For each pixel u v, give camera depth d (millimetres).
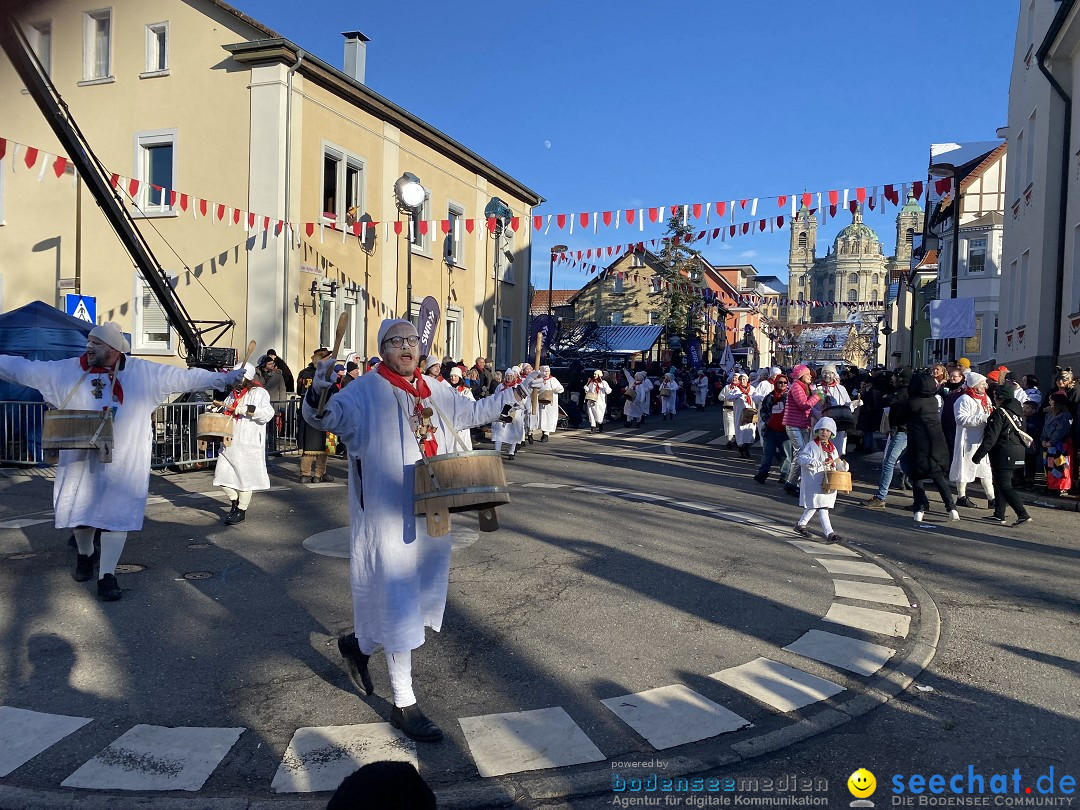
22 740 3936
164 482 11664
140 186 19656
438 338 25500
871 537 9039
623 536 8602
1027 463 12523
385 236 22500
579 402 25297
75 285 19422
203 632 5449
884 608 6312
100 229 19922
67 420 5719
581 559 7559
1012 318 20766
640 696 4555
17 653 5016
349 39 22688
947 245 32906
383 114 22219
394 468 4066
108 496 5988
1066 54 16906
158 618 5691
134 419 6059
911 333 43812
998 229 30781
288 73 18578
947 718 4438
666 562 7535
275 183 18453
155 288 16109
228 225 18875
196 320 19156
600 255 20234
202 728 4082
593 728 4176
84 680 4637
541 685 4695
